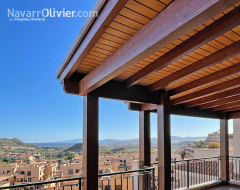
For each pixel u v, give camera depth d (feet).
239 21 5.74
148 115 17.33
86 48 7.13
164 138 13.71
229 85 12.67
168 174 13.55
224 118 21.70
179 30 5.00
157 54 8.92
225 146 21.35
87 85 10.39
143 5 5.66
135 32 6.98
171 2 5.50
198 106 19.49
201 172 23.93
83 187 11.07
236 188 19.38
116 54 7.99
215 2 3.96
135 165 16.79
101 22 5.67
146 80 12.59
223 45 8.21
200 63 9.54
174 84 13.26
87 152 11.05
